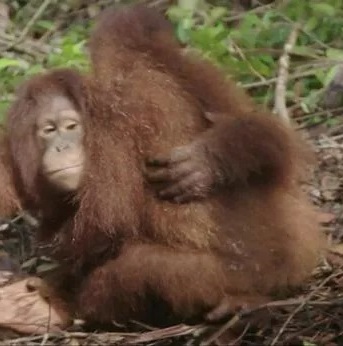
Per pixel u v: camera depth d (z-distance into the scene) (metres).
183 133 8.75
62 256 9.26
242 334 8.28
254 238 8.70
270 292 8.88
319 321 8.48
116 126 8.65
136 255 8.44
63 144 8.60
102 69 8.94
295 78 13.66
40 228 9.36
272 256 8.77
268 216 8.79
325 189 11.27
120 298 8.48
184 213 8.58
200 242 8.59
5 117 9.39
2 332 8.70
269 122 8.79
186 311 8.48
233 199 8.70
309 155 9.45
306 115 12.94
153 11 9.32
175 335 8.34
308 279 9.37
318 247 9.34
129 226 8.62
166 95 8.80
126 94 8.73
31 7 16.70
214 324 8.46
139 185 8.59
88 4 16.61
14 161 9.02
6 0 16.81
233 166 8.46
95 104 8.73
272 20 15.20
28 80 9.17
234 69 13.32
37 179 8.82
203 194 8.55
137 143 8.62
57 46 15.08
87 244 8.77
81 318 8.75
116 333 8.48
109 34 9.09
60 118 8.63
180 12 14.46
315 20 14.46
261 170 8.65
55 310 8.85
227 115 8.93
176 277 8.33
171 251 8.54
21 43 15.15
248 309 8.38
